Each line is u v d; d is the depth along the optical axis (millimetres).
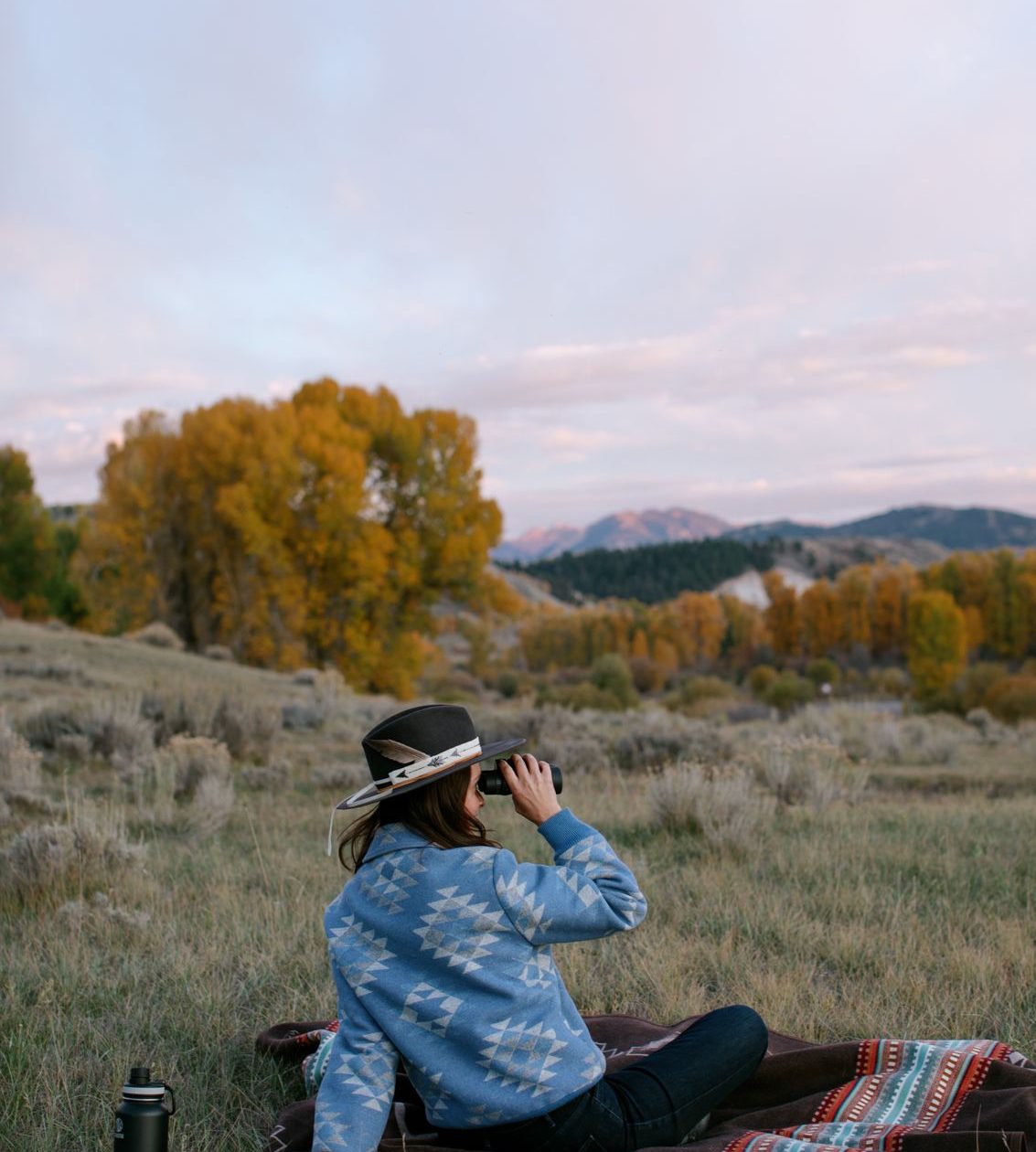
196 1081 3777
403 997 2525
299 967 5082
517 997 2512
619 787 12188
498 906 2520
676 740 15375
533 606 196250
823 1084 3289
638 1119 2719
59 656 25562
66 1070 3852
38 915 6004
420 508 53781
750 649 173000
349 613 52125
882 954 5148
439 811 2623
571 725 17766
